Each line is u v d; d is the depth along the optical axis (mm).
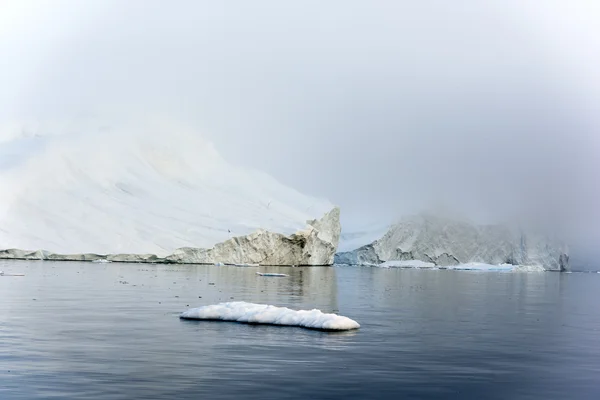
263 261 106000
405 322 34438
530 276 120375
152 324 30500
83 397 18281
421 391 19906
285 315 31203
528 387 20703
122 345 25297
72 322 30797
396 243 156625
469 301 49875
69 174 103500
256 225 106875
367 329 31094
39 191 96750
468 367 23234
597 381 21562
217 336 27484
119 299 41688
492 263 167750
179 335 27609
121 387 19359
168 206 106750
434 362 23875
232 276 70250
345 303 44594
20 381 19750
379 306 43094
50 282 53531
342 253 149375
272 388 19688
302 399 18703
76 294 44156
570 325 35031
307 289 56219
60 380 19969
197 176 121375
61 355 23328
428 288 65875
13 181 96000
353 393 19469
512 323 35469
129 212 100812
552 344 28312
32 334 27297
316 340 27156
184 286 53844
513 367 23391
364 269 121812
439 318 36812
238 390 19375
